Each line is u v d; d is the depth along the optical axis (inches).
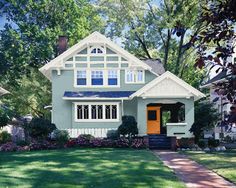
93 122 1170.0
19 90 1796.3
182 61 1697.8
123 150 895.1
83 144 986.1
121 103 1173.7
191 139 1028.5
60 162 645.9
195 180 486.6
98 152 827.4
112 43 1205.7
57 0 1670.8
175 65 1737.2
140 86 1209.4
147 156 743.7
